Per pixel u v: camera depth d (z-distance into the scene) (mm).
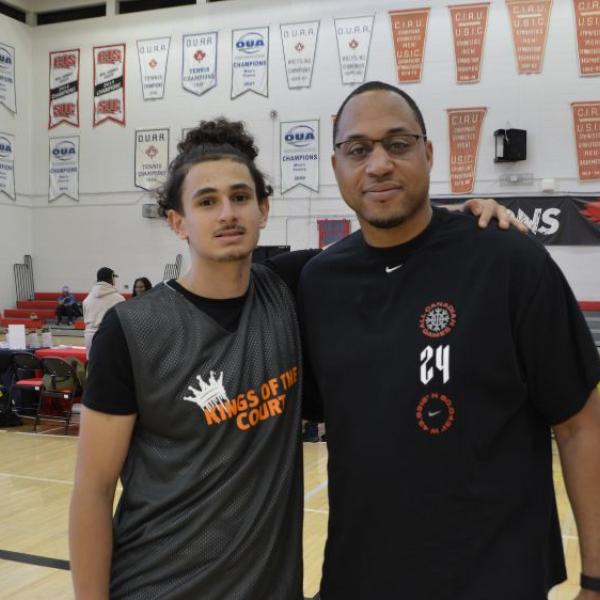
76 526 1252
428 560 1253
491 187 11633
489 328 1271
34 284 15414
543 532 1279
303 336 1484
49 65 15062
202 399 1273
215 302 1359
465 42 11711
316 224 12852
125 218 14570
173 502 1262
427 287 1332
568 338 1269
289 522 1365
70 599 2938
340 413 1352
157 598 1232
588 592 1255
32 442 6207
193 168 1330
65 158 15023
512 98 11516
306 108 12828
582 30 11164
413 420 1274
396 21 12125
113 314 1305
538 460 1314
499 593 1220
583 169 11211
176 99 13852
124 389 1271
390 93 1354
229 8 13336
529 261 1283
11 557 3438
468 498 1250
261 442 1306
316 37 12695
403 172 1316
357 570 1325
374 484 1295
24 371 7184
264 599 1290
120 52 14305
